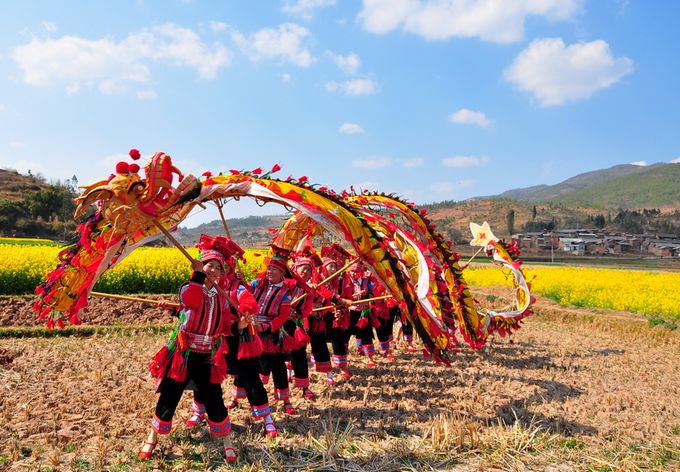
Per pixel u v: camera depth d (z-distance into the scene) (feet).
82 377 25.61
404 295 20.24
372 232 20.31
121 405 21.65
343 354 28.12
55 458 16.17
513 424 22.00
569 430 21.62
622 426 22.35
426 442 19.44
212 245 17.67
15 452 16.55
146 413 20.79
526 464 18.22
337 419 21.42
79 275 18.98
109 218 16.98
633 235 530.68
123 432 18.80
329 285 28.19
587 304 64.49
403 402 23.90
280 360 21.90
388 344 33.94
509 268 38.04
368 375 29.22
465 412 22.93
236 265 19.90
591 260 342.85
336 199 20.36
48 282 18.72
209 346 17.16
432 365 32.30
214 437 18.83
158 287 56.65
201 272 16.94
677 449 20.06
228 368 20.75
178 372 16.56
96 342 34.04
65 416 20.17
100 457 16.55
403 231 23.75
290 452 18.15
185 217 19.65
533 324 53.26
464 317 31.86
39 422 19.40
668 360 36.94
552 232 488.02
